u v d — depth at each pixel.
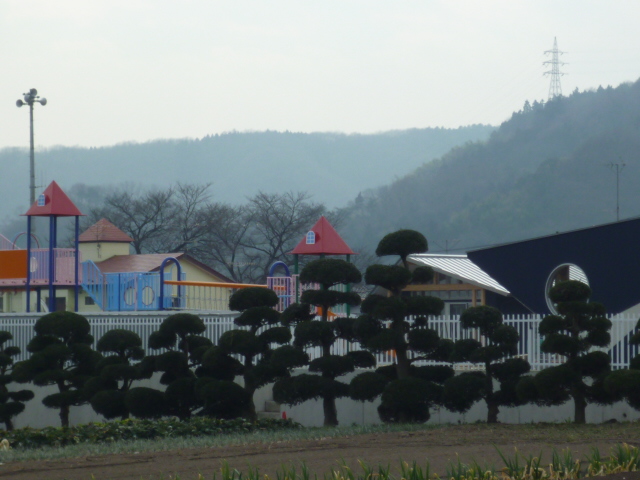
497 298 63.09
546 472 19.42
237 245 131.25
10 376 40.75
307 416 41.53
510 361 34.22
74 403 38.62
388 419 35.47
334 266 36.59
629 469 19.47
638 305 46.62
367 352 37.81
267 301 38.41
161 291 58.34
